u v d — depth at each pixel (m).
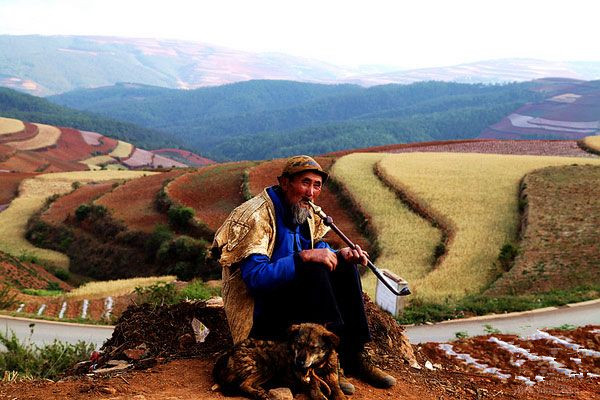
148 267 57.72
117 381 4.80
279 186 4.91
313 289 4.53
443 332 17.36
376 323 7.86
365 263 4.73
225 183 72.44
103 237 65.50
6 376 5.27
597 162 58.50
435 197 47.34
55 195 88.62
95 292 32.66
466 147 91.94
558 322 17.47
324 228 5.20
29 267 51.28
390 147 99.62
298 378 4.24
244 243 4.63
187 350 6.39
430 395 5.42
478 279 29.83
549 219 37.84
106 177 116.06
